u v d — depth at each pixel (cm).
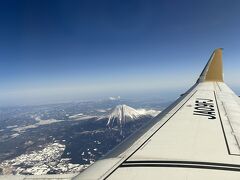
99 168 853
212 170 851
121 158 945
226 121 1549
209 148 1070
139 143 1127
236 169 864
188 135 1259
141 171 832
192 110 1845
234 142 1163
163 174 813
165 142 1146
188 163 901
